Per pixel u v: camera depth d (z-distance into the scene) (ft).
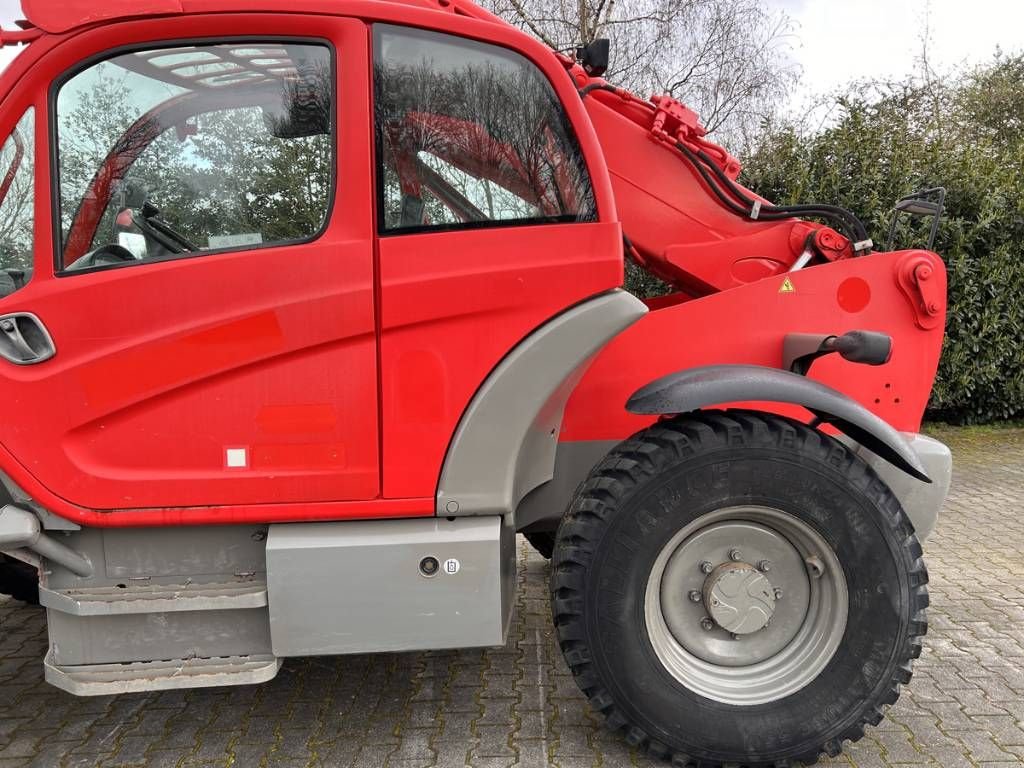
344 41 6.65
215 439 6.72
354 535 6.86
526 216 6.91
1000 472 21.02
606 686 7.18
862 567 7.16
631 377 8.48
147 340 6.52
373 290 6.66
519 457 7.14
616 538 7.06
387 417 6.81
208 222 6.80
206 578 7.07
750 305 8.50
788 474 7.07
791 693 7.31
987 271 23.88
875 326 8.56
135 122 6.67
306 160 6.76
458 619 6.97
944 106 37.40
